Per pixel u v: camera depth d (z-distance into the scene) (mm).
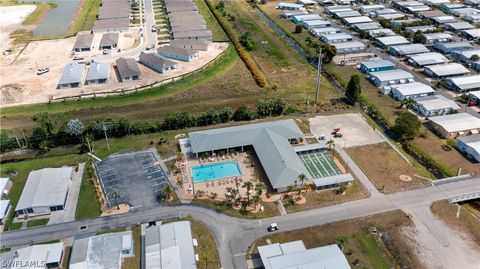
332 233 93500
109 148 125312
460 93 156500
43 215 100250
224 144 120188
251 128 125312
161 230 91500
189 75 173625
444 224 95688
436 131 132500
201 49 197750
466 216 98875
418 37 199625
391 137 130500
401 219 96938
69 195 106438
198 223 96688
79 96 155750
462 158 119500
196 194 105688
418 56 181500
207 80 169875
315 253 83875
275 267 80750
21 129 135000
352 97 148250
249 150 123125
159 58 180000
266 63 186250
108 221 97875
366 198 103812
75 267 82375
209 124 137250
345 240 91188
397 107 147375
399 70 170250
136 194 106500
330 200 103250
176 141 128250
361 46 197625
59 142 128250
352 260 86562
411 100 142500
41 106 150000
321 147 121125
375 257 87500
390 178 110750
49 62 187125
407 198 103500
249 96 155875
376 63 176250
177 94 158250
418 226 95062
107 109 147625
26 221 98500
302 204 102062
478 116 140625
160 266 82500
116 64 182500
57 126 132750
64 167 113938
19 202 100562
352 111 144750
